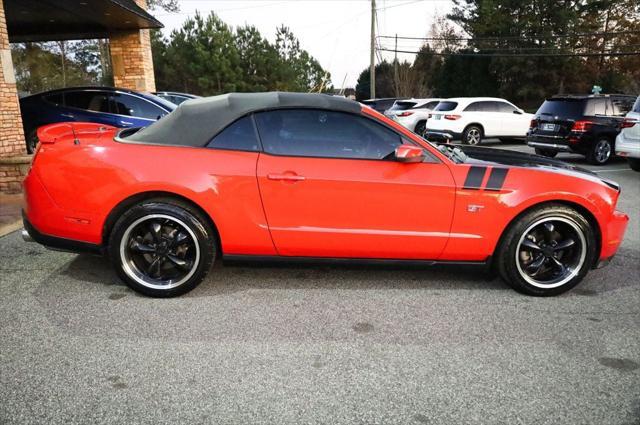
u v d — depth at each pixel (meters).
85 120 7.91
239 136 3.28
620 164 10.51
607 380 2.44
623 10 36.97
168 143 3.26
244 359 2.58
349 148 3.30
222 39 32.75
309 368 2.51
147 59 13.30
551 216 3.38
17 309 3.13
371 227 3.30
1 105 6.48
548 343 2.82
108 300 3.29
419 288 3.62
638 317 3.19
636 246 4.73
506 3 38.94
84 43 35.56
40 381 2.35
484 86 42.38
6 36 6.55
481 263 3.47
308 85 40.56
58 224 3.23
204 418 2.11
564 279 3.48
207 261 3.30
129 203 3.22
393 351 2.70
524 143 16.14
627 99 10.59
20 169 6.55
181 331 2.88
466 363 2.58
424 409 2.20
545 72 36.91
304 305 3.28
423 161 3.32
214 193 3.16
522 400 2.27
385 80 58.16
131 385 2.33
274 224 3.27
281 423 2.08
